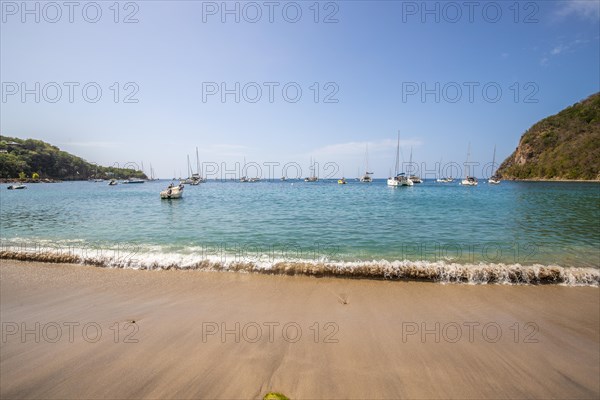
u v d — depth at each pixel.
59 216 20.02
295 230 14.36
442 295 6.29
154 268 8.08
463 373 3.66
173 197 35.31
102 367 3.71
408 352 4.11
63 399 3.16
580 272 7.12
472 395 3.28
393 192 52.72
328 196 42.31
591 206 25.36
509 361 3.93
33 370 3.66
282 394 3.24
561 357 4.04
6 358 3.91
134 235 13.15
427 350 4.16
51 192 55.59
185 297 6.12
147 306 5.66
